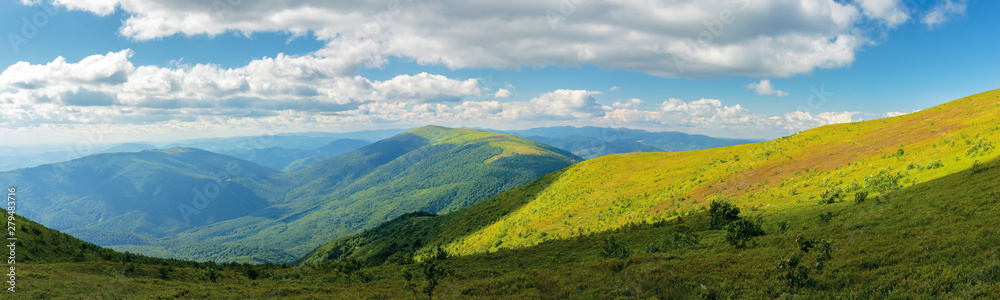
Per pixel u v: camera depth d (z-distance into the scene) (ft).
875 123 302.66
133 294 105.19
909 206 110.11
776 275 72.43
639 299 74.33
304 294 109.29
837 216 124.06
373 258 520.01
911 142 211.00
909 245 75.66
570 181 426.92
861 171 187.11
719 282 75.61
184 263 206.49
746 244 112.68
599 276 95.20
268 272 174.40
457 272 142.82
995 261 58.08
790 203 171.32
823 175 208.13
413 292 100.58
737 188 239.71
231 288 121.70
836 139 282.77
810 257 80.28
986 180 111.04
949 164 150.71
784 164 259.19
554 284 94.43
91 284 110.32
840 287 63.26
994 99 247.70
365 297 100.68
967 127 198.49
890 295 56.54
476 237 370.32
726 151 366.43
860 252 78.48
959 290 53.36
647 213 248.32
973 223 79.71
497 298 88.28
